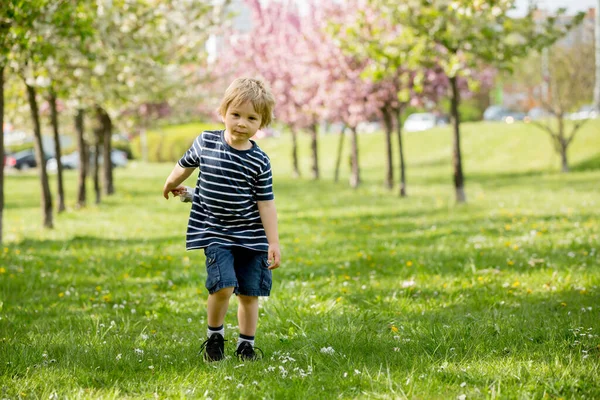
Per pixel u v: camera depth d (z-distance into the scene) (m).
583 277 7.88
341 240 13.20
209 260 4.59
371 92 27.62
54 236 15.27
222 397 3.78
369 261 10.09
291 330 5.74
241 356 4.83
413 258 9.98
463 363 4.45
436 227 14.75
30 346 5.02
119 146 68.81
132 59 16.44
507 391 3.79
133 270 9.77
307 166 49.72
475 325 5.59
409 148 48.00
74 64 15.37
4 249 11.80
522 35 20.59
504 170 37.38
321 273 9.13
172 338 5.62
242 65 38.62
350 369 4.34
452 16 19.42
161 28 18.75
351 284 8.12
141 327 6.12
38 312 6.82
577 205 18.75
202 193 4.68
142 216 20.14
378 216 18.50
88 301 7.45
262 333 5.75
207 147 4.67
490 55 20.30
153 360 4.75
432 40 20.23
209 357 4.77
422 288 7.69
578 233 12.10
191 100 29.77
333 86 29.64
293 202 24.38
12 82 17.09
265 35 39.69
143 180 40.59
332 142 55.44
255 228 4.70
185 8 20.23
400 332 5.52
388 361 4.57
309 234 14.69
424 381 4.04
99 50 15.02
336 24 21.53
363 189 30.58
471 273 8.59
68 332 5.72
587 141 39.62
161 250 12.12
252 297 4.80
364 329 5.64
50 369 4.43
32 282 8.49
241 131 4.56
